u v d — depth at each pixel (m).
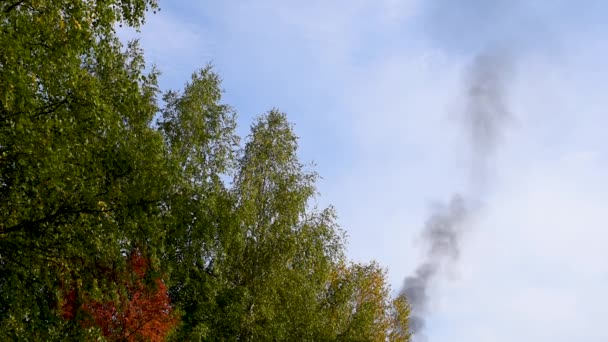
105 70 16.69
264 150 32.66
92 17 13.88
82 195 13.92
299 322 30.27
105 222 14.15
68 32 13.41
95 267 14.49
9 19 12.48
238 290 29.02
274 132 33.09
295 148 33.25
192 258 26.91
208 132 30.64
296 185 32.25
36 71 13.06
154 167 16.70
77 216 13.67
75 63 13.59
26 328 13.32
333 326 32.53
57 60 13.26
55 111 13.32
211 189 28.38
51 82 13.38
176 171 22.98
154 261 18.62
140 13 14.67
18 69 11.90
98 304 20.80
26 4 12.80
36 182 12.93
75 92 13.52
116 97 15.49
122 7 14.49
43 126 12.62
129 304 21.98
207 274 27.88
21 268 13.23
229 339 28.45
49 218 13.18
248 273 30.11
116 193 14.40
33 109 12.53
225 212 28.36
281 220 30.77
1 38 11.87
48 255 13.49
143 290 22.41
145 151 17.38
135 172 15.91
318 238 31.16
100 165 14.68
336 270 36.69
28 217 13.07
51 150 12.55
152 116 24.52
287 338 29.89
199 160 28.48
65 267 13.71
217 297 29.16
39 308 13.88
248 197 30.16
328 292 34.38
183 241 26.34
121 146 15.66
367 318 34.12
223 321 28.64
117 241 14.63
